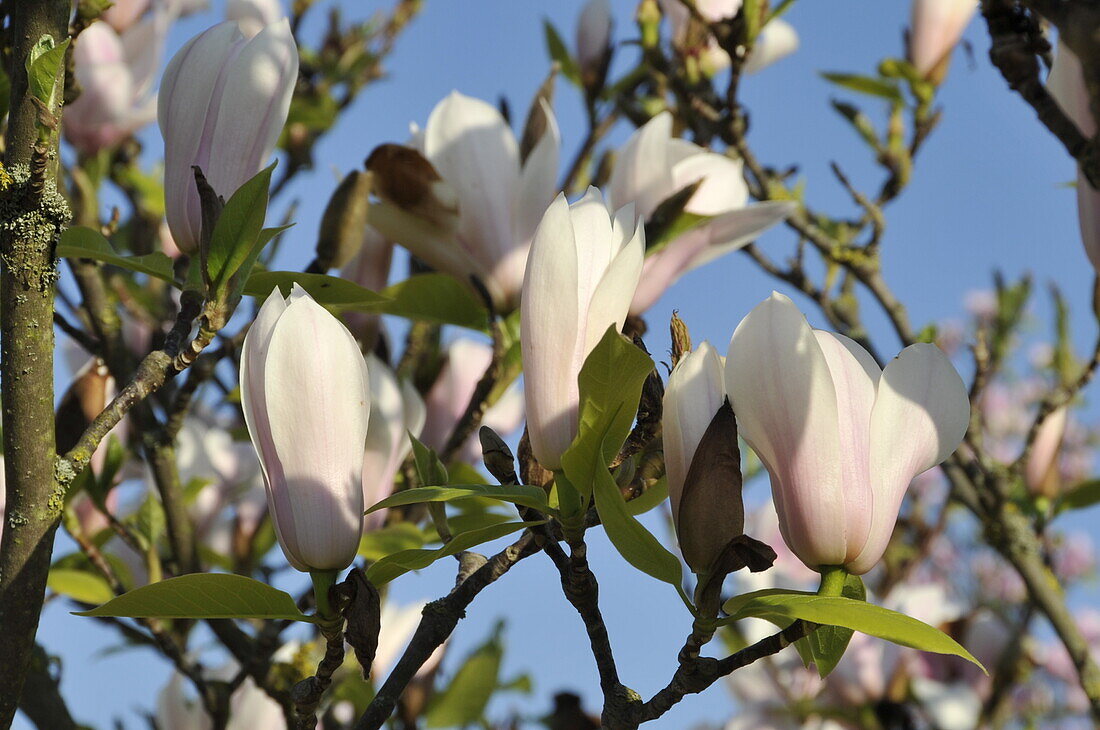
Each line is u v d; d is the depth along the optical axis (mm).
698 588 789
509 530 831
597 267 809
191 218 899
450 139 1082
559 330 799
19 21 829
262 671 1080
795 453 793
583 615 827
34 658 1106
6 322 822
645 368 774
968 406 813
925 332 1337
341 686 1163
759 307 796
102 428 840
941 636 770
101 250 928
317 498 796
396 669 883
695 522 781
